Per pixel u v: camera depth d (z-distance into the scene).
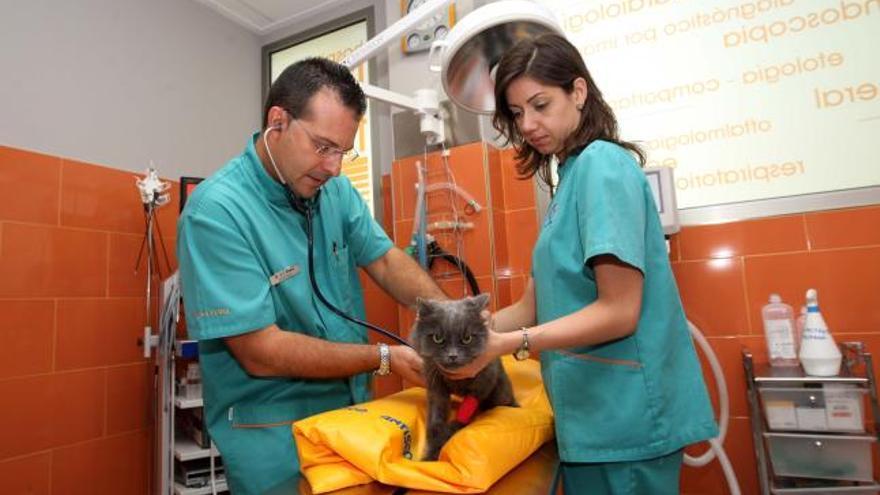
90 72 2.15
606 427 0.95
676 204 1.74
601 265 0.89
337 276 1.34
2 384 1.79
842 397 1.43
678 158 1.89
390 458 0.86
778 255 1.72
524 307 1.26
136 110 2.31
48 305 1.92
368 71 2.57
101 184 2.13
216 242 1.09
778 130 1.76
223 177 1.19
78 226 2.04
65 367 1.96
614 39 2.00
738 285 1.77
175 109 2.49
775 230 1.73
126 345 2.17
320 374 1.08
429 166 2.12
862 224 1.63
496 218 2.05
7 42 1.90
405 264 1.46
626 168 0.95
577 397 0.99
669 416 0.96
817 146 1.71
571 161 1.07
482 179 2.02
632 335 0.96
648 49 1.95
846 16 1.69
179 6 2.55
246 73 2.89
